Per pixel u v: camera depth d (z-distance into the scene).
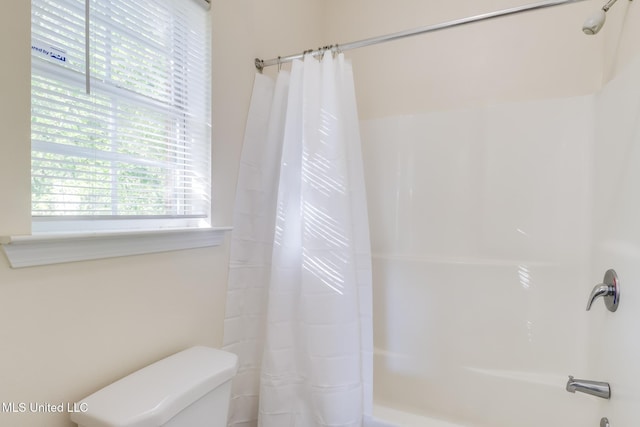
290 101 1.35
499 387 1.51
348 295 1.22
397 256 1.77
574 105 1.47
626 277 1.02
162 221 1.06
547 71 1.56
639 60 1.00
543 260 1.51
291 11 1.71
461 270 1.63
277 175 1.44
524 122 1.56
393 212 1.81
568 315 1.45
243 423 1.35
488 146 1.62
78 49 0.82
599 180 1.33
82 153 0.83
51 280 0.73
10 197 0.66
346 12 2.02
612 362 1.10
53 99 0.77
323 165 1.25
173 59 1.09
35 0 0.73
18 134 0.67
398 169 1.81
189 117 1.15
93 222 0.86
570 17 1.53
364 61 1.96
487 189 1.62
